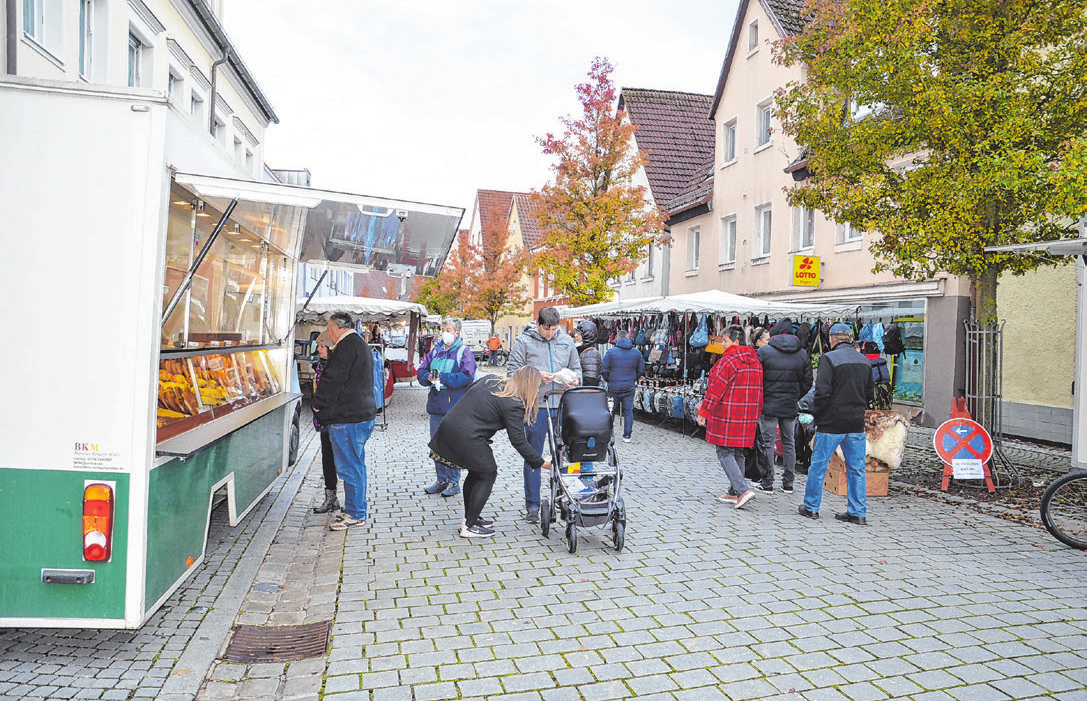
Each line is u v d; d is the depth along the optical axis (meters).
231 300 6.30
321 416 6.65
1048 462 10.66
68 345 3.66
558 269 21.38
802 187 10.19
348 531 6.59
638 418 15.98
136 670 3.72
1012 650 4.18
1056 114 8.18
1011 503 7.91
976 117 8.41
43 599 3.70
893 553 6.08
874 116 9.48
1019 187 7.74
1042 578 5.49
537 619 4.56
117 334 3.69
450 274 43.50
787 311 13.07
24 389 3.65
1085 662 4.03
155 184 3.70
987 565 5.79
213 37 15.66
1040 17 8.27
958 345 13.67
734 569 5.59
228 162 5.37
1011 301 13.07
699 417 7.62
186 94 14.56
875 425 8.30
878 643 4.25
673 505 7.72
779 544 6.30
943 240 8.36
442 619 4.55
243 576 5.23
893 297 15.13
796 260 17.08
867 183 8.94
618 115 21.66
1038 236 8.76
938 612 4.76
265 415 6.30
